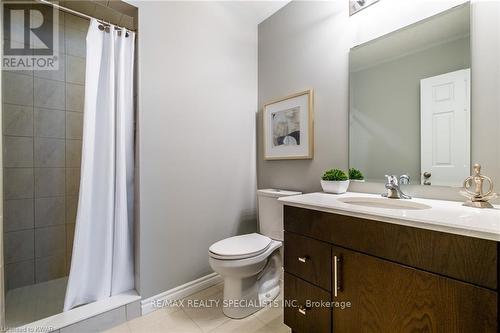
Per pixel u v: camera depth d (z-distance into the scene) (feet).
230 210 6.82
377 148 4.75
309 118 5.86
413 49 4.28
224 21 6.67
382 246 3.05
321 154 5.72
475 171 3.40
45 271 6.00
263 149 7.24
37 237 5.90
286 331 4.56
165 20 5.49
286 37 6.57
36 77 5.84
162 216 5.44
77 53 6.36
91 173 4.83
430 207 3.42
